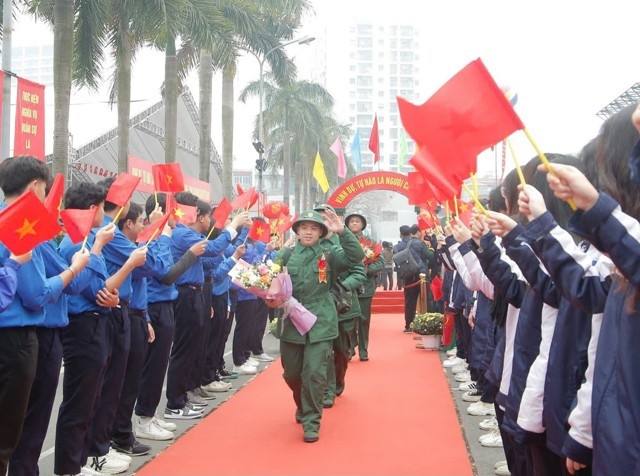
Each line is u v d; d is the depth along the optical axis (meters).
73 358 4.43
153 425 6.05
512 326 3.86
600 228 2.19
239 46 20.22
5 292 3.42
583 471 2.91
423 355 10.98
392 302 18.73
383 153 112.31
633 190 2.43
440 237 7.99
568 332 2.95
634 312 2.26
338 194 15.70
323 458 5.49
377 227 57.56
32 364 3.73
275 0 21.12
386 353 11.23
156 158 28.06
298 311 6.04
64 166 12.88
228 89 22.14
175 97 17.70
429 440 6.03
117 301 4.51
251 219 7.95
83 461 4.77
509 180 3.92
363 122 112.38
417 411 7.13
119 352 4.91
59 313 4.08
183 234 6.56
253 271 6.04
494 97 2.58
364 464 5.34
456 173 2.74
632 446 2.25
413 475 5.07
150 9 14.31
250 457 5.51
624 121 2.48
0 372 3.62
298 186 36.47
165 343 5.97
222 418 6.81
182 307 6.64
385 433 6.26
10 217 3.33
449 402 7.55
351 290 7.21
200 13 15.88
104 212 5.10
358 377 9.09
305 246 6.41
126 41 15.87
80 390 4.46
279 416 6.89
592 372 2.64
